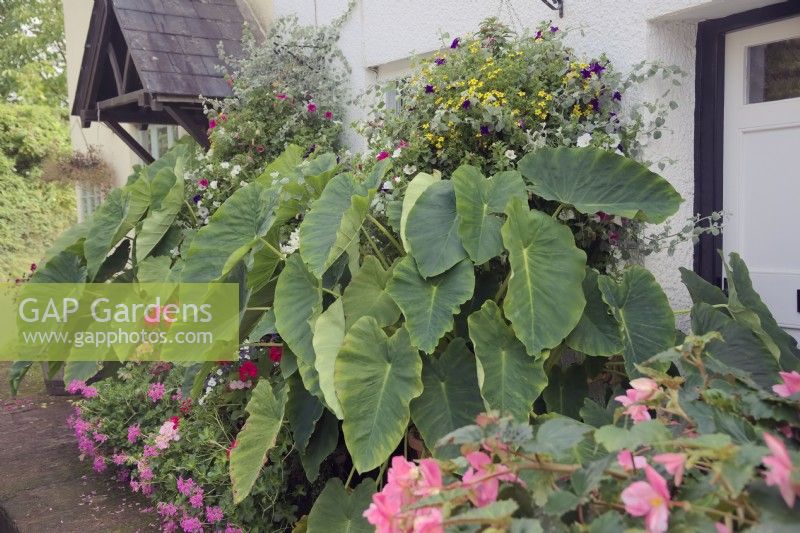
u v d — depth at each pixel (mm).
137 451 3756
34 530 3477
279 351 3314
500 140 3361
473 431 1528
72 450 4609
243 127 5219
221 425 3248
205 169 4871
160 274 3922
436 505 1455
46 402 5812
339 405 2521
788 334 2920
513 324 2447
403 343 2566
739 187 3326
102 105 6676
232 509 2936
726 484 1314
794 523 1274
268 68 5551
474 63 3580
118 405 3980
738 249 3350
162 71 5688
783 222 3189
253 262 3004
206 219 4555
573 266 2570
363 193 2865
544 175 2857
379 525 1483
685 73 3197
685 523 1320
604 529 1366
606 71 3393
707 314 2693
